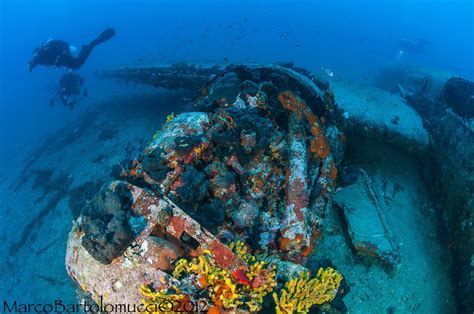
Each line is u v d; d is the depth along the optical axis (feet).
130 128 30.32
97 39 40.14
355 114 20.74
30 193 27.81
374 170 19.16
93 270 9.39
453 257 15.55
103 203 9.58
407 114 21.63
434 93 22.22
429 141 19.58
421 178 19.21
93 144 30.04
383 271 14.62
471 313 13.16
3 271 21.62
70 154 30.25
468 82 19.98
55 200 24.98
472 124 17.46
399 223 16.80
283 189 12.55
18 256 21.99
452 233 15.93
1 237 24.58
